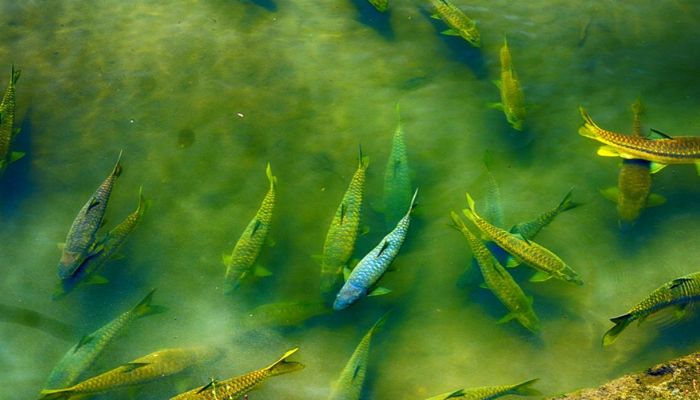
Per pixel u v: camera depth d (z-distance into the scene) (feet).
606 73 20.65
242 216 19.52
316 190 19.74
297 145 20.10
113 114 20.29
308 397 18.20
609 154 19.19
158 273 19.10
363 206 19.54
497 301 18.85
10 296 18.89
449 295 18.93
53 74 20.58
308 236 19.36
